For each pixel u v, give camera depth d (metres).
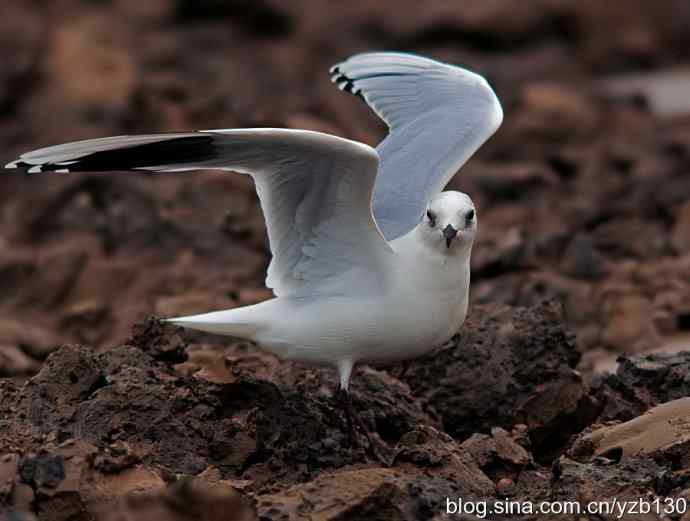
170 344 12.27
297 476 10.95
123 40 35.66
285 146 10.91
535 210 22.92
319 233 11.56
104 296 19.27
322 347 11.61
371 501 9.76
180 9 39.34
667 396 12.64
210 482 10.05
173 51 34.97
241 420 11.38
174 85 28.06
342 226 11.46
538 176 24.42
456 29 38.56
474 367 12.97
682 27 39.97
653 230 21.45
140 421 11.01
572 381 12.84
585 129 29.27
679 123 30.16
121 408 11.04
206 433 11.07
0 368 15.60
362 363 11.88
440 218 11.39
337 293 11.63
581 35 39.19
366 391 12.55
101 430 10.93
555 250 19.80
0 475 10.09
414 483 10.07
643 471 10.69
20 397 11.38
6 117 28.44
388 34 39.00
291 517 9.59
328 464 11.16
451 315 11.68
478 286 18.47
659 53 39.00
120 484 9.96
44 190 23.67
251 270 19.73
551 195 24.08
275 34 39.62
